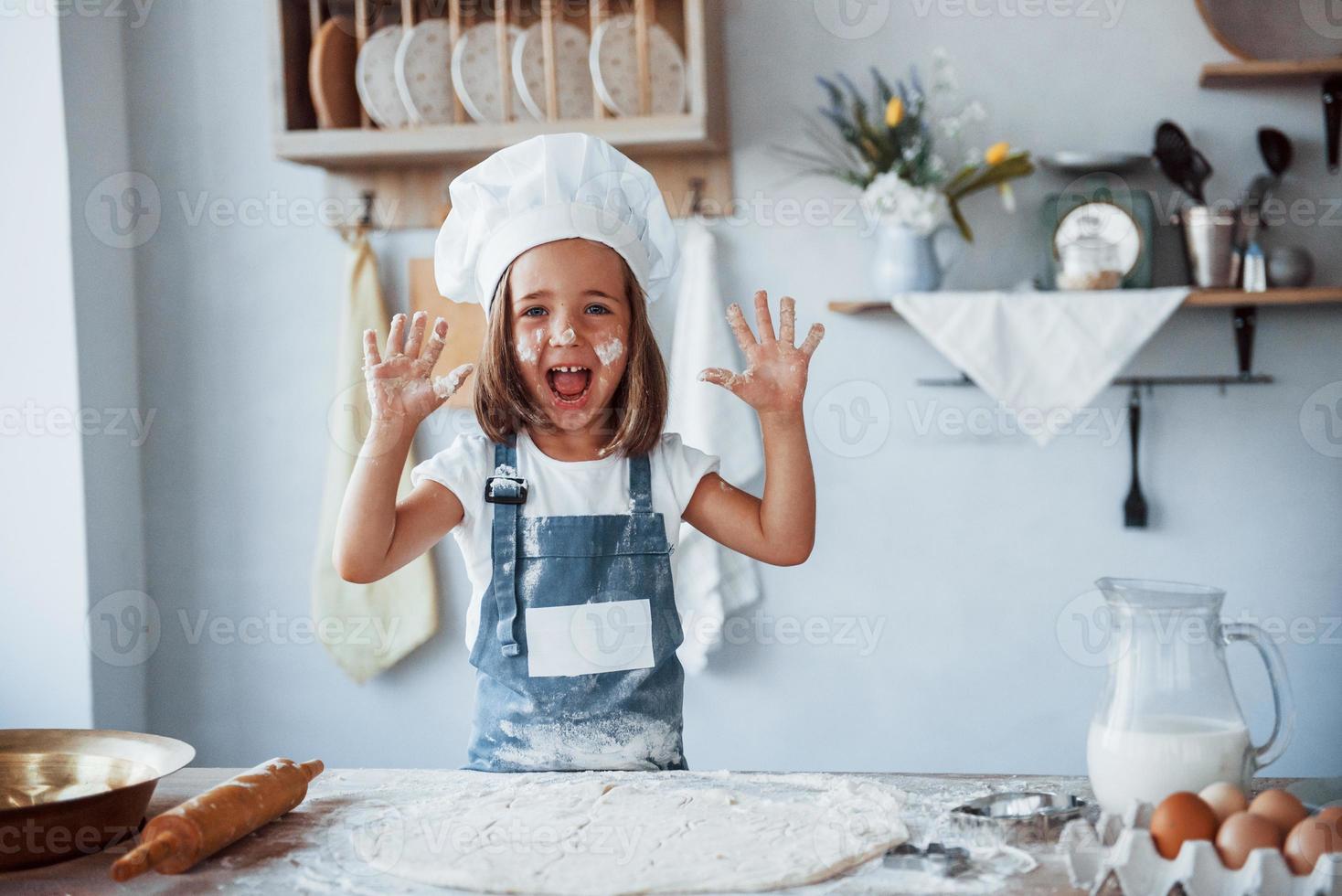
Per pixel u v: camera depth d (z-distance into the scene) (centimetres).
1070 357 197
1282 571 213
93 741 95
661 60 200
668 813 88
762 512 115
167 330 225
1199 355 213
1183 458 214
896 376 217
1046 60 212
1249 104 209
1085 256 200
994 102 213
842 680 220
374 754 225
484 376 117
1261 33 206
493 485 116
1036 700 218
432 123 201
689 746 222
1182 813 72
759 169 217
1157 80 211
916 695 219
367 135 199
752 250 217
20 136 203
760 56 216
